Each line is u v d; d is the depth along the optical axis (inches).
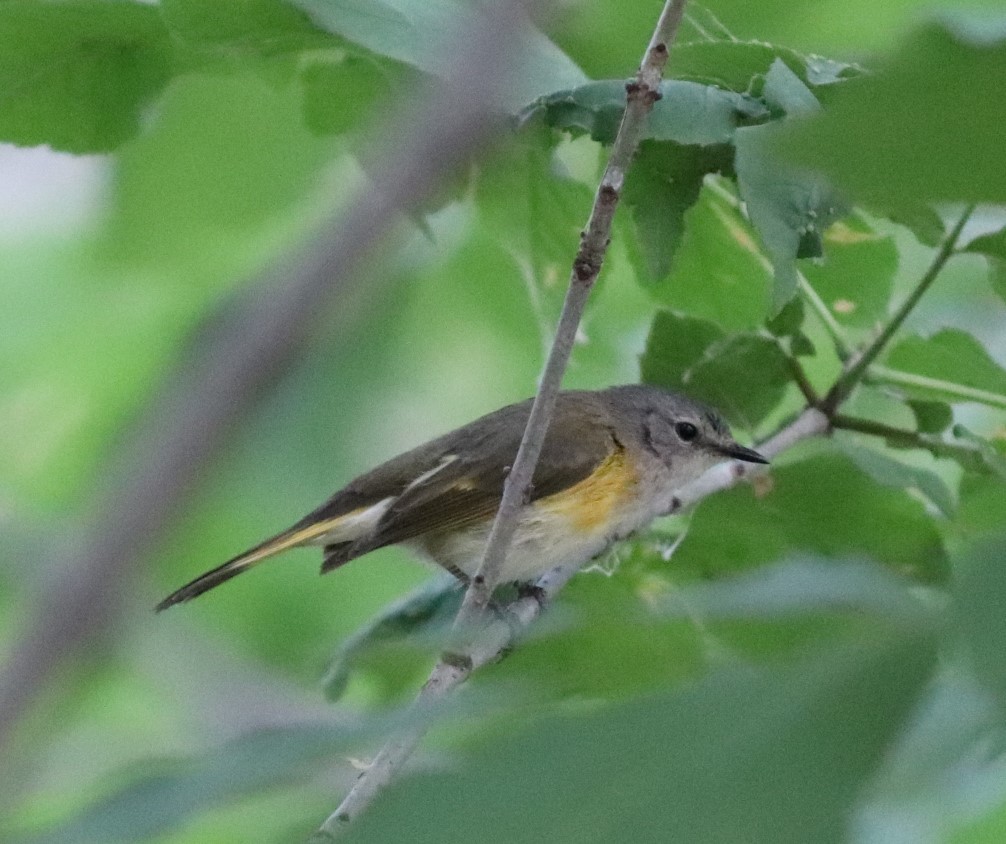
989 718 73.2
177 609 485.4
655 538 391.2
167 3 311.1
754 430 387.2
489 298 569.3
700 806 69.7
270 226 514.3
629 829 69.9
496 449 450.9
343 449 575.8
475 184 343.6
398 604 402.9
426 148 209.8
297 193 495.5
